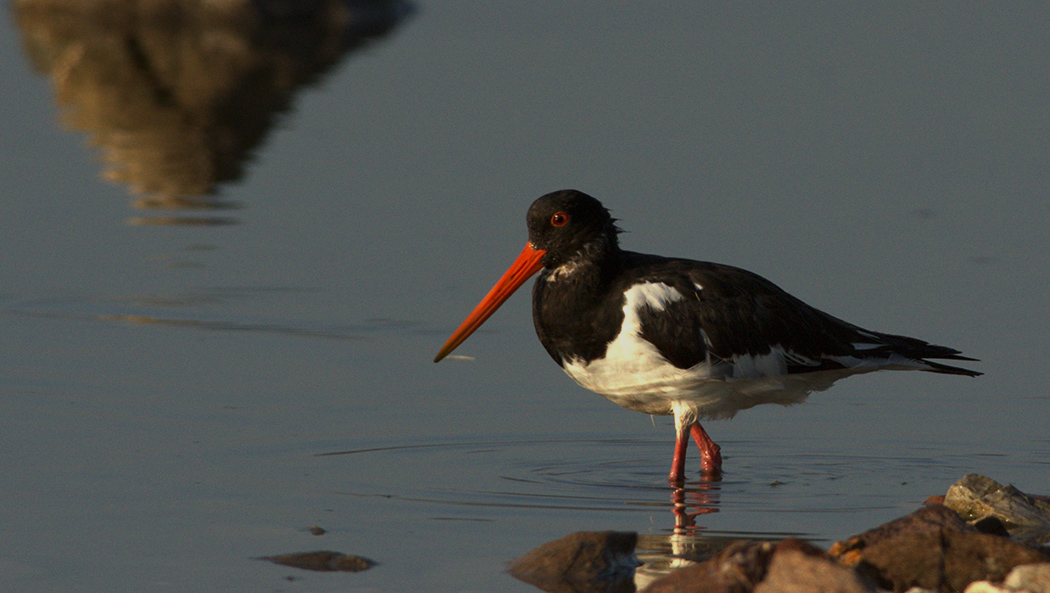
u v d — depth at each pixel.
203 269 17.67
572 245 11.52
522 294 17.19
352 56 33.47
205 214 20.38
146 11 38.12
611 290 11.48
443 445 11.95
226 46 34.56
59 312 15.80
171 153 23.83
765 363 11.55
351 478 10.91
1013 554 8.22
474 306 16.50
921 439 12.32
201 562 8.88
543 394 13.58
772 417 13.12
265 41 35.59
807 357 11.74
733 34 35.34
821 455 11.94
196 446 11.59
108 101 27.98
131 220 19.98
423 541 9.38
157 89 29.28
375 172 22.70
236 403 12.91
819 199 21.19
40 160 23.22
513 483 10.95
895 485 11.03
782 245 18.83
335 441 11.91
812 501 10.57
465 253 18.55
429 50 34.03
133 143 24.55
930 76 29.84
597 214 11.57
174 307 16.12
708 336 11.29
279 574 8.67
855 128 25.72
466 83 29.70
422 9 41.84
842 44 33.53
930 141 24.78
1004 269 17.91
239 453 11.45
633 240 18.88
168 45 34.50
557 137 24.80
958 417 12.94
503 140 24.64
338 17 39.06
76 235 19.12
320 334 15.33
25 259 17.91
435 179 22.20
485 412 12.96
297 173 22.72
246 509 10.02
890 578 8.25
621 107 27.25
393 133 25.34
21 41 34.69
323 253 18.48
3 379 13.35
